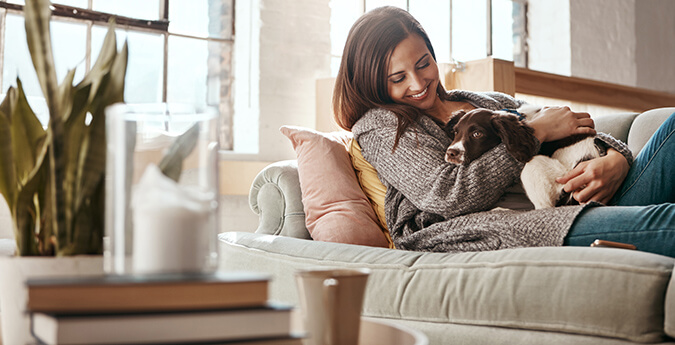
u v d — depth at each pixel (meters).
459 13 4.20
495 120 1.60
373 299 1.27
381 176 1.75
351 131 1.90
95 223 0.83
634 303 0.93
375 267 1.28
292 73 3.33
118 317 0.49
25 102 0.91
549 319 1.01
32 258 0.76
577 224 1.36
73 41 2.84
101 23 2.92
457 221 1.54
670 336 0.91
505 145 1.57
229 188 3.02
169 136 0.63
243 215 3.14
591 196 1.55
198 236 0.58
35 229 0.87
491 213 1.50
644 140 2.02
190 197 0.59
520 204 1.58
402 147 1.69
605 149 1.63
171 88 3.14
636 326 0.93
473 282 1.12
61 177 0.81
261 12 3.26
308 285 0.62
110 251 0.61
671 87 5.32
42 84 0.80
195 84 3.22
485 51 4.35
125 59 0.89
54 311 0.50
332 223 1.71
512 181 1.58
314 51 3.41
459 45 4.18
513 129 1.58
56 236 0.82
